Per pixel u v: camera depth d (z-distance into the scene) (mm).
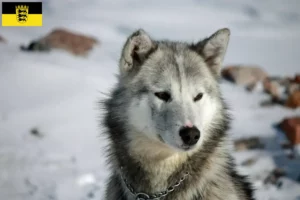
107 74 22438
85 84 20562
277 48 33031
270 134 17516
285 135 17531
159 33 34156
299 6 47219
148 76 9000
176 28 36375
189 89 8797
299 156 16047
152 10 42125
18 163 15258
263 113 19719
